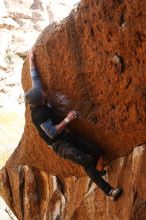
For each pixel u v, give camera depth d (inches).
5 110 994.7
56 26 230.4
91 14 196.9
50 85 238.7
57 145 217.0
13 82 1098.1
